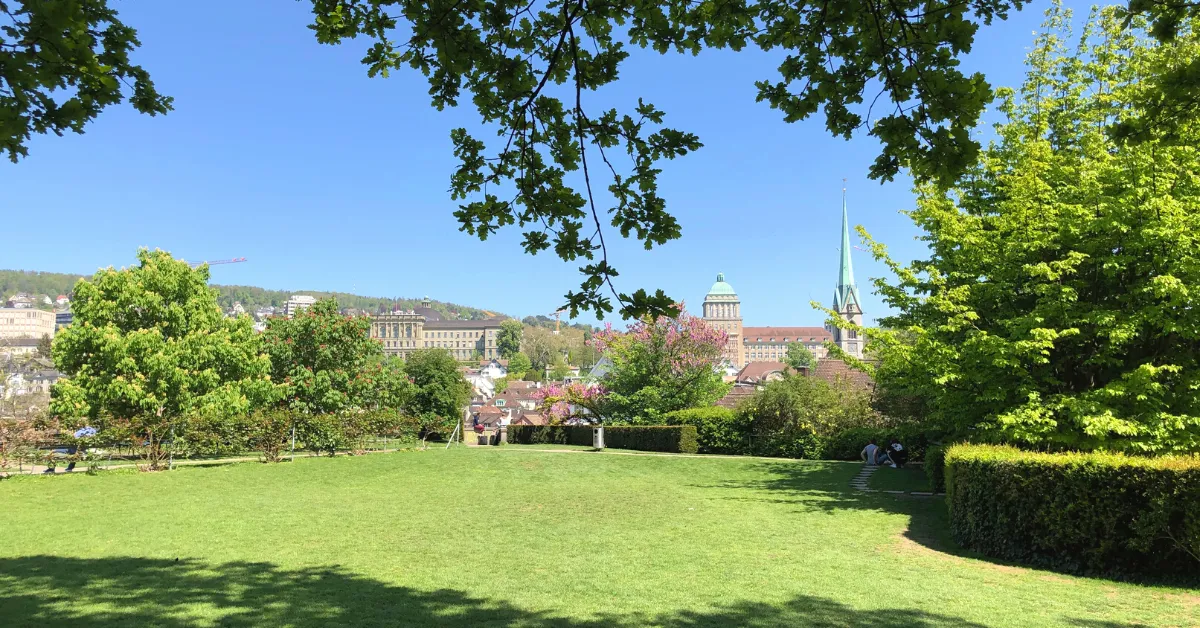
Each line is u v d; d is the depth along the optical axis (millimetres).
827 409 27484
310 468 20953
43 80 3707
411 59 4375
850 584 8023
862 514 13836
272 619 6164
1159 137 4887
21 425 18422
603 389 37156
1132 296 13055
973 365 14375
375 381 31594
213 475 18906
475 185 4730
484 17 4188
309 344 30906
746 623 6281
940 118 3752
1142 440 12148
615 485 18828
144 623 5965
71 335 23938
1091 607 7125
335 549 9914
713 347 34500
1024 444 13555
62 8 3314
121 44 4496
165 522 12125
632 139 4328
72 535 10898
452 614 6461
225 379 26641
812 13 4094
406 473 21016
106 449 19719
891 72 3826
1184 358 12969
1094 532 8750
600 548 10141
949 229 15484
